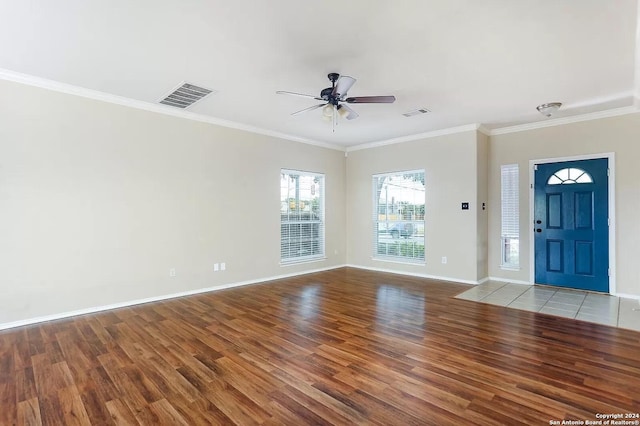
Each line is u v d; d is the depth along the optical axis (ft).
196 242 16.08
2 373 8.21
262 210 18.85
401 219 21.20
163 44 9.32
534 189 17.47
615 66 10.55
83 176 12.90
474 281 17.81
